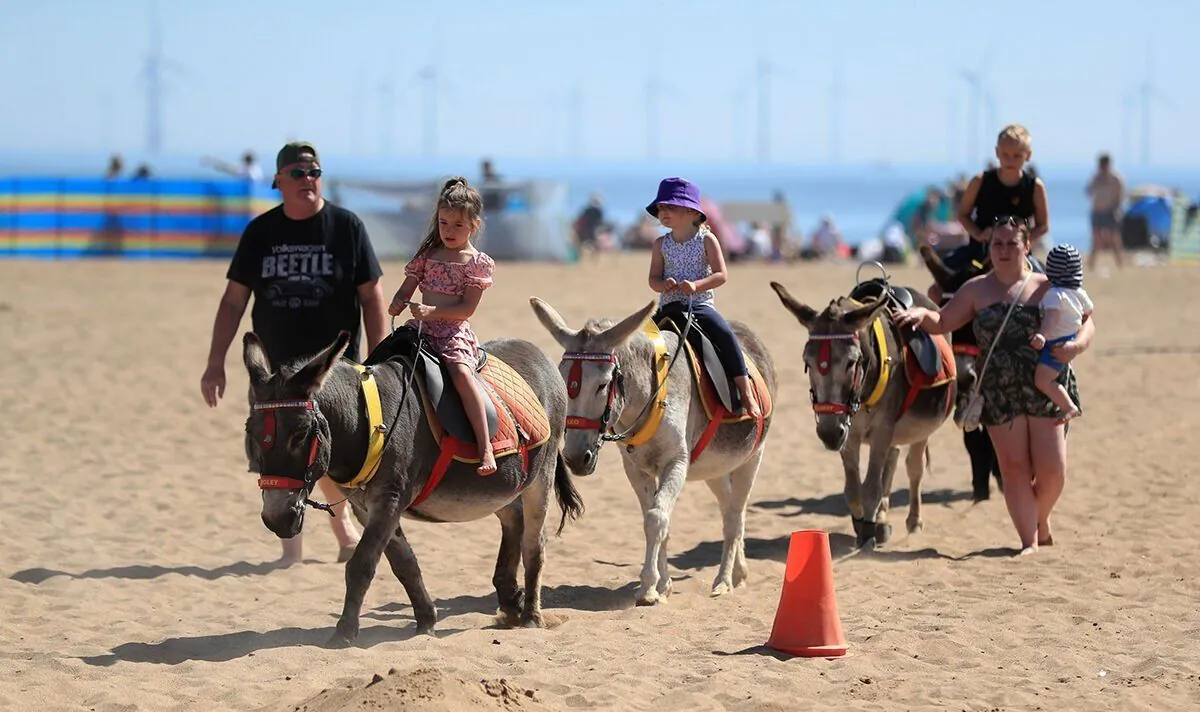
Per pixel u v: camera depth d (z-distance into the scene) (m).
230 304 10.98
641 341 9.98
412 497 8.72
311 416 7.92
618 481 15.14
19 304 27.98
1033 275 12.02
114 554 11.85
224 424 17.50
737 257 47.25
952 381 12.60
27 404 18.28
